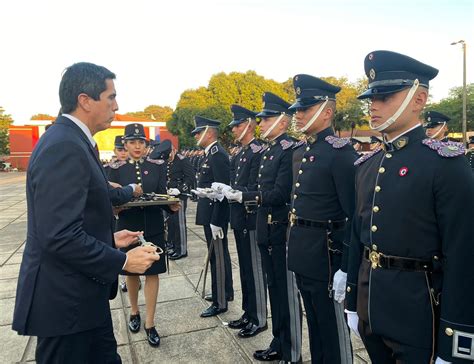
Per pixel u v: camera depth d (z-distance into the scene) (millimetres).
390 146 1826
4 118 45312
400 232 1683
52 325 1737
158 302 4340
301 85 2611
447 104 26453
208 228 4332
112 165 3930
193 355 3225
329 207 2480
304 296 2650
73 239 1638
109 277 1750
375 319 1737
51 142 1737
